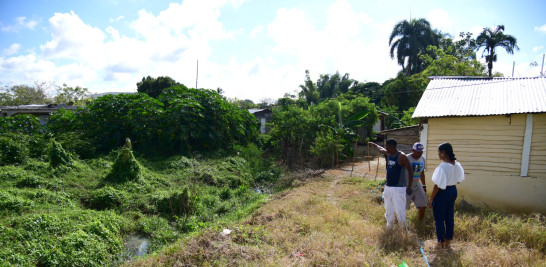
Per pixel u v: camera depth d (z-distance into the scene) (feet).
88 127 47.42
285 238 17.42
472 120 26.73
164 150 48.88
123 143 47.91
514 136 25.23
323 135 56.13
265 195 36.01
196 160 45.24
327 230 18.49
